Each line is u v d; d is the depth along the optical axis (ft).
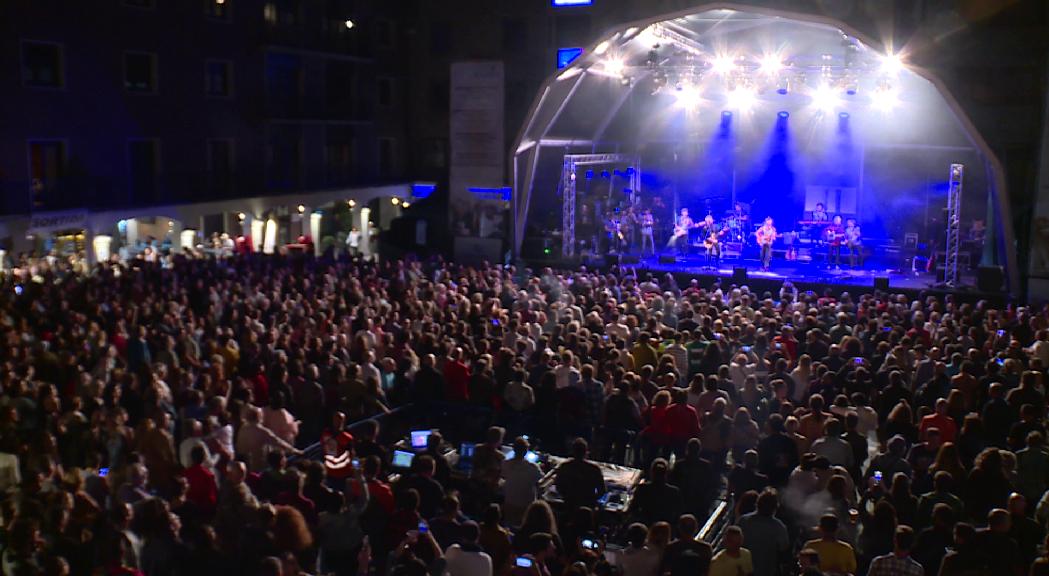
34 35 96.17
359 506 29.37
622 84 111.75
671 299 62.69
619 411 40.55
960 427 38.91
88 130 102.83
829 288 89.71
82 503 28.27
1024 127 100.83
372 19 143.54
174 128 113.29
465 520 27.63
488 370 45.32
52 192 99.14
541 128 105.91
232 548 27.02
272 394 37.93
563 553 29.07
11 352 44.96
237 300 60.03
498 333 53.98
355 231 132.46
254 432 35.09
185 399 39.78
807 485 31.63
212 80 118.73
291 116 128.57
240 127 122.72
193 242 113.19
